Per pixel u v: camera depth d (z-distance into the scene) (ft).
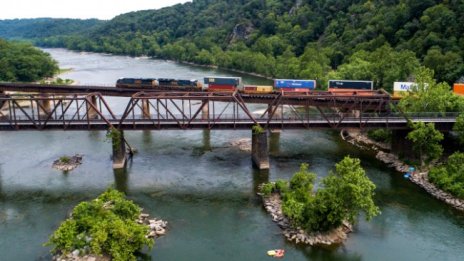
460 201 231.09
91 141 368.27
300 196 222.28
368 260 182.19
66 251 176.76
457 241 196.85
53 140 372.99
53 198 252.21
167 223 218.38
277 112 457.27
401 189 253.85
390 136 333.21
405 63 446.60
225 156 322.96
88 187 267.80
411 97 331.98
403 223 213.66
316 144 351.67
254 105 499.92
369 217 192.13
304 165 243.60
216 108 481.05
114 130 291.58
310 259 183.21
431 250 189.78
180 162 311.06
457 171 250.16
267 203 234.58
